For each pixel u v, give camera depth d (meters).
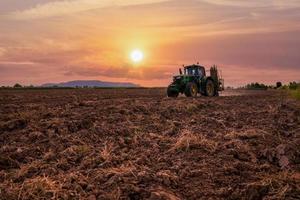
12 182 7.11
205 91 32.41
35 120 13.27
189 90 30.61
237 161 7.86
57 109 16.55
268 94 35.81
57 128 11.36
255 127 11.63
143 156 8.18
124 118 13.51
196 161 8.06
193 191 6.43
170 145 9.38
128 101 22.09
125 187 6.33
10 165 8.29
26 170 7.67
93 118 13.16
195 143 9.10
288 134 10.64
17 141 10.34
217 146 9.09
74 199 6.14
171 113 15.41
